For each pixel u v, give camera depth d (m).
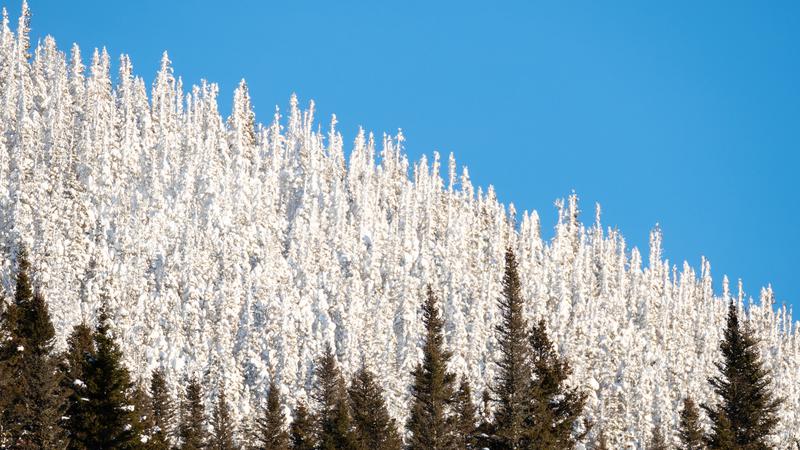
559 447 41.88
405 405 95.69
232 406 95.00
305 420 65.81
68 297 108.12
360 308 132.25
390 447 58.41
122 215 136.00
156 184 144.00
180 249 132.25
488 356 114.94
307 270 145.38
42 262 109.88
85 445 38.25
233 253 137.88
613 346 128.62
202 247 135.50
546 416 42.06
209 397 100.44
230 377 102.12
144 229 133.38
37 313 42.59
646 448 98.00
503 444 41.59
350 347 113.81
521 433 41.16
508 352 42.75
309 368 109.69
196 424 75.25
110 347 40.25
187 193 149.62
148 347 114.31
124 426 38.81
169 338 116.69
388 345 115.88
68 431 38.56
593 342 126.00
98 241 130.38
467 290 150.88
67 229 121.56
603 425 94.75
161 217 138.75
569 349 120.25
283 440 68.62
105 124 155.25
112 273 121.31
